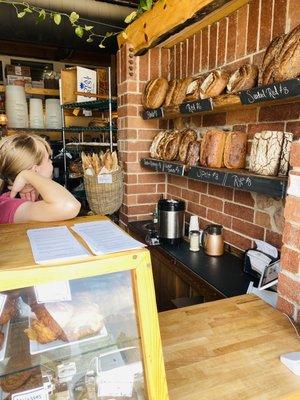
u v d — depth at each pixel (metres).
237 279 1.64
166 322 1.03
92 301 0.72
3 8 2.42
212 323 1.02
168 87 2.29
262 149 1.44
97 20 2.65
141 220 2.76
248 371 0.81
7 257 0.67
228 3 1.71
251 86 1.56
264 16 1.63
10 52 4.67
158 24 2.00
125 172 2.69
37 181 1.10
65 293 0.71
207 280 1.62
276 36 1.56
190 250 2.06
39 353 0.67
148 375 0.67
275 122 1.61
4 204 1.13
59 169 3.87
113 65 4.74
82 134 3.97
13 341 0.67
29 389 0.65
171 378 0.78
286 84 1.19
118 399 0.70
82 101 3.11
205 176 1.75
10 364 0.65
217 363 0.84
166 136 2.39
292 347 0.91
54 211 1.03
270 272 1.40
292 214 1.05
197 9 1.63
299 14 1.44
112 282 0.72
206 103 1.71
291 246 1.06
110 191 2.42
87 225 0.96
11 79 4.07
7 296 0.66
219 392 0.74
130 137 2.60
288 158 1.37
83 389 0.69
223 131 1.83
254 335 0.96
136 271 0.67
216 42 2.01
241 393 0.74
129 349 0.71
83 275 0.63
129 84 2.51
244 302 1.17
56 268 0.61
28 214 1.07
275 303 1.22
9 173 1.26
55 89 3.97
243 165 1.75
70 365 0.69
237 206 1.94
